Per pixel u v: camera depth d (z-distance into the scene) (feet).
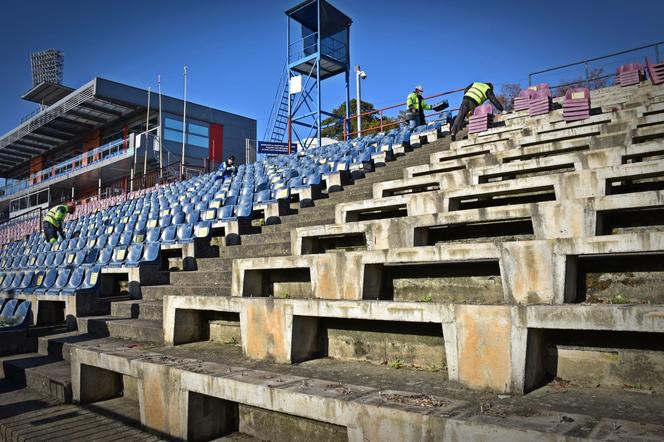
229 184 56.54
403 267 16.21
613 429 8.06
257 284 19.38
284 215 32.12
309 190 34.45
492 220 16.28
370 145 53.47
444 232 19.10
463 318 11.61
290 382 12.35
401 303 12.89
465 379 11.46
